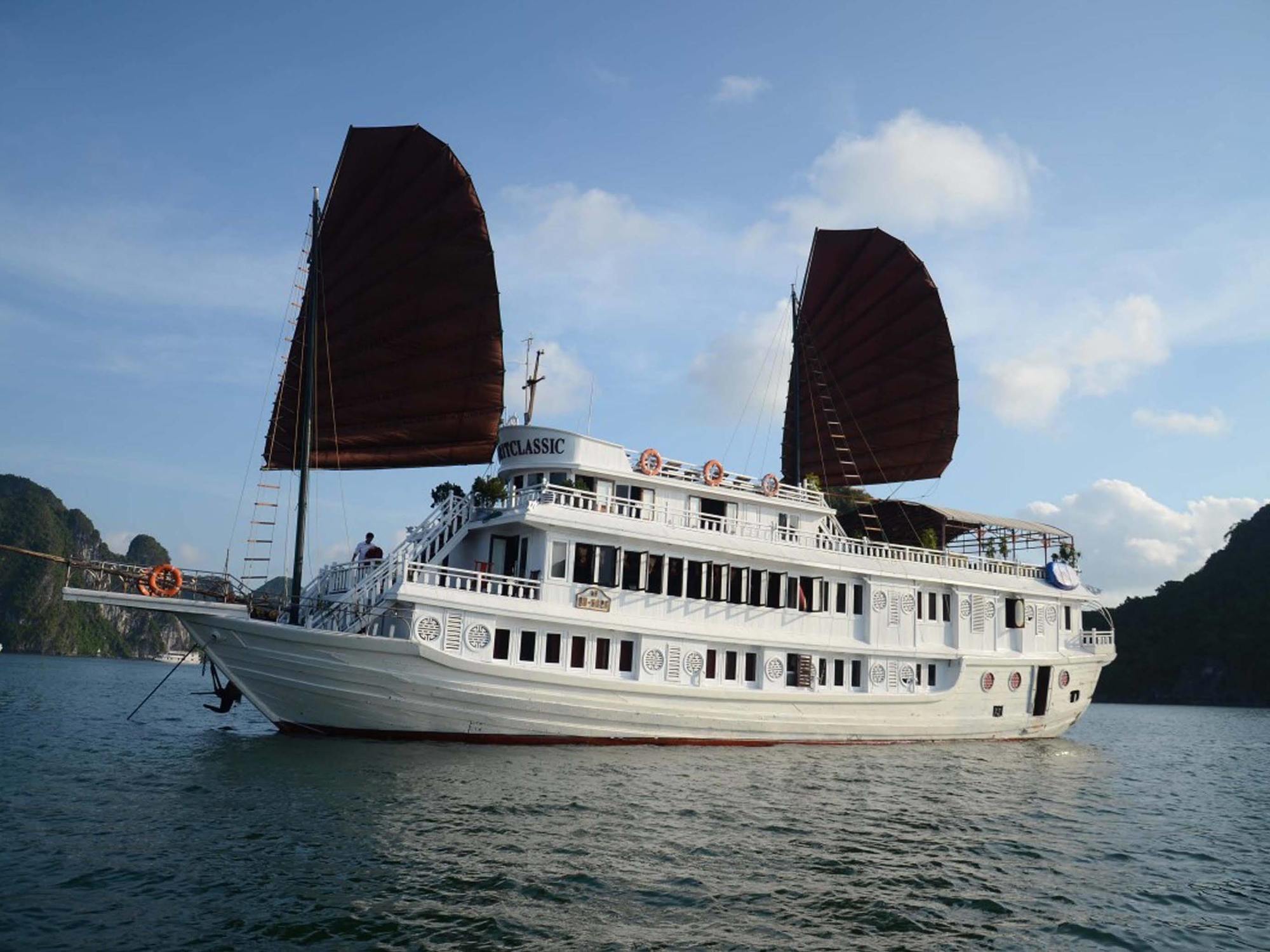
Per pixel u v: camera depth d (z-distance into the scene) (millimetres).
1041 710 29688
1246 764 31281
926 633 27156
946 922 10719
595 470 23062
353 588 21953
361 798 14672
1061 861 14102
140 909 9688
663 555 22922
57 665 89500
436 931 9375
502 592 21688
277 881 10664
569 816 14234
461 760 18297
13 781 15891
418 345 24125
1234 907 12289
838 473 36719
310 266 23688
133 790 15148
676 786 17297
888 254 32469
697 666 22766
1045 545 32406
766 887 11516
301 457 22375
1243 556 112188
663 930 9789
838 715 24781
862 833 14758
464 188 22750
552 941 9297
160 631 156875
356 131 22891
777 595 24594
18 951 8484
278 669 19797
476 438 25047
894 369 33875
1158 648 107375
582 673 21047
